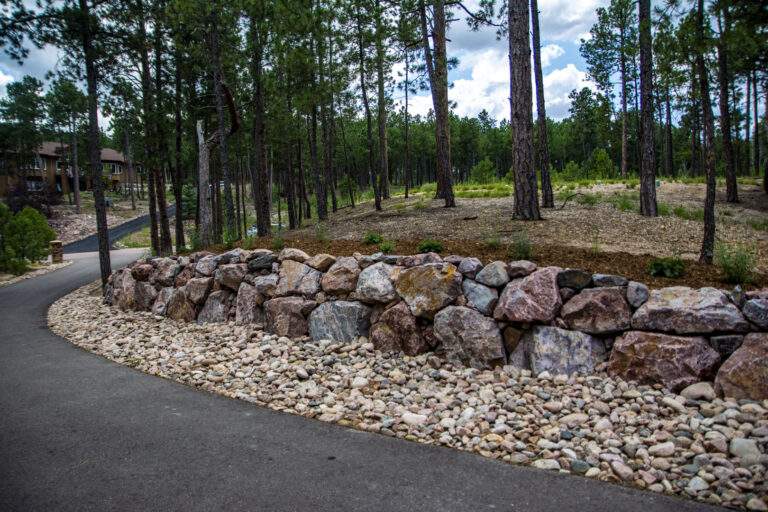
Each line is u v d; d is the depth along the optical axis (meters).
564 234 10.03
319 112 25.61
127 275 12.50
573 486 3.54
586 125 57.66
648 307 5.41
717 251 7.84
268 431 4.68
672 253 8.40
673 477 3.59
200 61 18.22
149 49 16.03
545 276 6.05
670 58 7.13
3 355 8.27
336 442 4.40
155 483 3.68
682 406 4.62
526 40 11.18
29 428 4.86
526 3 11.08
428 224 12.48
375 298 7.31
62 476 3.82
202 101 20.02
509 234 10.21
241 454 4.17
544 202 14.55
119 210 58.03
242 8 14.23
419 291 6.87
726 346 4.96
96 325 10.55
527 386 5.39
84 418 5.11
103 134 69.81
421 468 3.88
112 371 7.00
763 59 15.38
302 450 4.24
